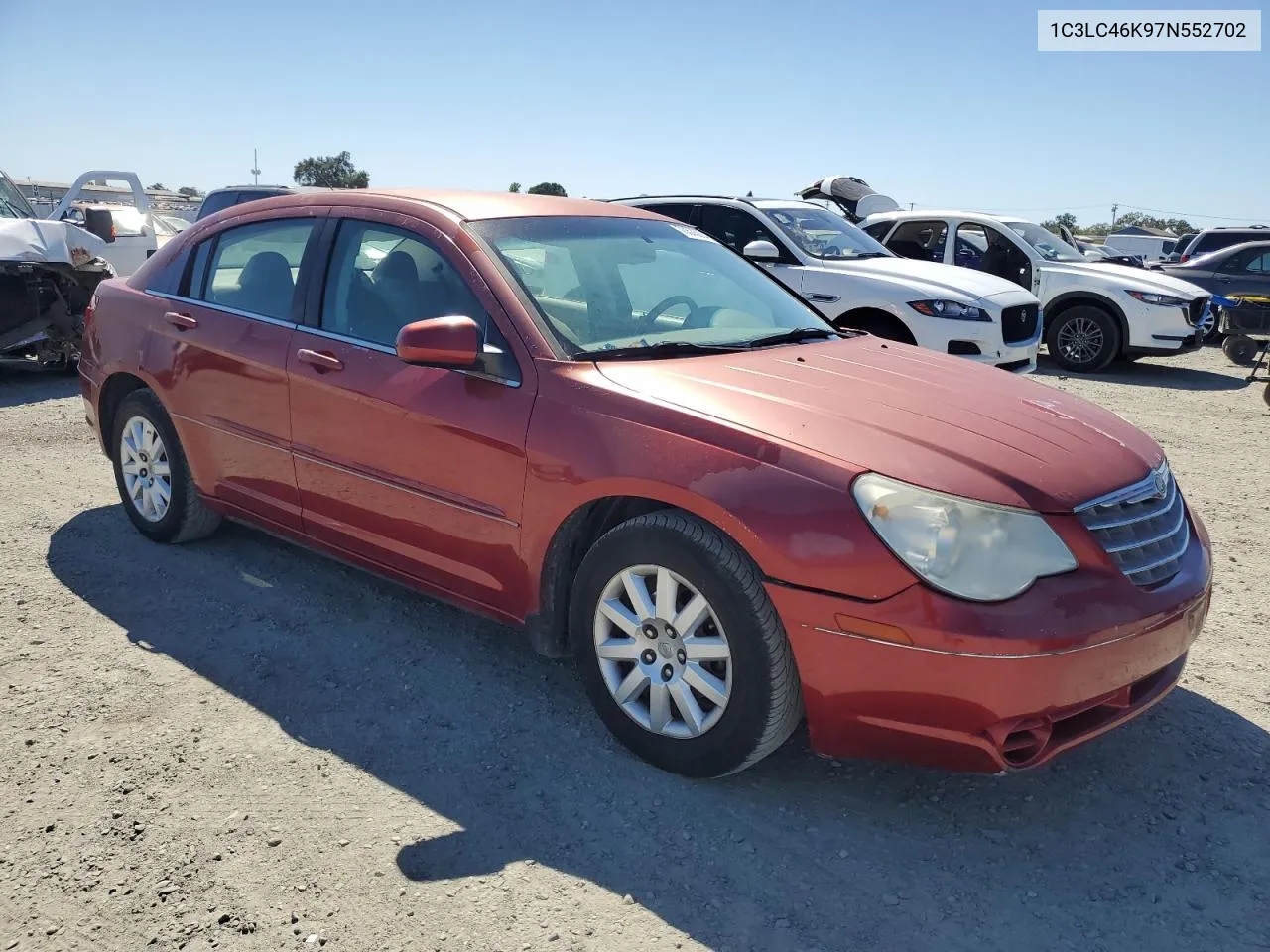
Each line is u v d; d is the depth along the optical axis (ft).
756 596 8.96
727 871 8.65
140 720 10.84
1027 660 8.21
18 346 29.27
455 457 11.00
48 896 8.18
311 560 15.37
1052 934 7.99
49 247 28.66
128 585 14.32
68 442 22.71
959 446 9.15
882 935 7.94
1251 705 11.68
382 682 11.76
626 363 10.73
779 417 9.50
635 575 9.89
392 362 11.73
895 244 41.24
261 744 10.43
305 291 13.00
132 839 8.87
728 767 9.50
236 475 13.91
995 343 27.86
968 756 8.59
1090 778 10.15
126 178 40.34
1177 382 36.70
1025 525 8.58
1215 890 8.55
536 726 10.91
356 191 13.44
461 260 11.58
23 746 10.28
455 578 11.50
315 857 8.70
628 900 8.26
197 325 14.12
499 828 9.15
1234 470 22.80
